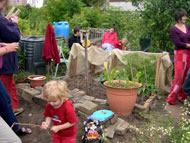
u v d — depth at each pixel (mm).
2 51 2246
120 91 3420
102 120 2918
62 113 2223
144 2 6250
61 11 12484
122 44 7285
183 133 2834
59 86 2105
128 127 3150
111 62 5109
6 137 1928
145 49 6164
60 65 6797
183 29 4180
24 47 5859
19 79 5266
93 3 17047
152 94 4422
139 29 6879
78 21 11422
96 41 8695
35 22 10430
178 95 4465
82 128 3232
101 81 5434
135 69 4766
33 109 3932
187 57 4113
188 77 3352
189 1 5445
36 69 5965
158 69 4465
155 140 3002
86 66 4609
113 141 2932
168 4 5727
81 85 5113
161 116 3764
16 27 2895
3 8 2316
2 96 2570
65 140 2344
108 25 12055
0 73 3072
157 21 5926
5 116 2713
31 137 3031
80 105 3525
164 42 6258
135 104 3891
